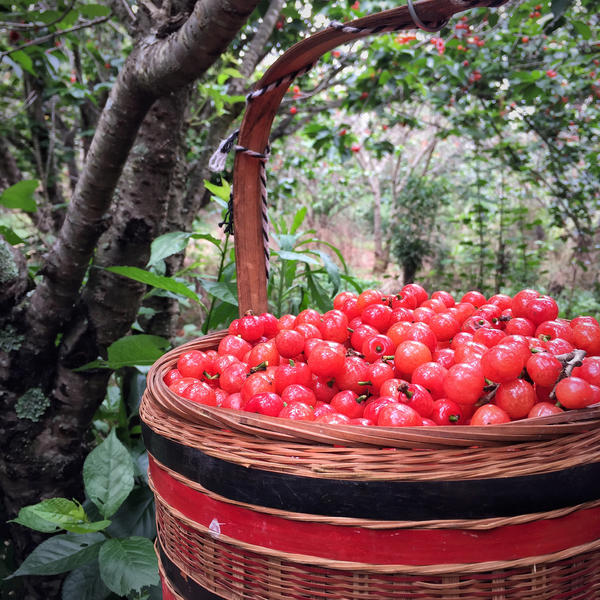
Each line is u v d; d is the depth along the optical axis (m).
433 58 3.10
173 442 0.82
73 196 1.39
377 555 0.68
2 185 2.76
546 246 5.98
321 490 0.68
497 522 0.66
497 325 1.17
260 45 2.54
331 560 0.70
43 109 3.23
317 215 8.61
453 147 9.09
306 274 1.84
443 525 0.66
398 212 6.35
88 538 1.38
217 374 1.07
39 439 1.56
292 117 3.73
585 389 0.75
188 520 0.81
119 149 1.29
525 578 0.69
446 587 0.68
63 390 1.55
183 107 1.44
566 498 0.68
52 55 2.17
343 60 2.97
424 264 6.98
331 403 0.92
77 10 1.74
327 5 2.51
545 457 0.68
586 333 1.00
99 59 3.12
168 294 1.75
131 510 1.52
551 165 4.53
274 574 0.74
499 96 3.77
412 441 0.68
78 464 1.64
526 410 0.81
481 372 0.85
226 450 0.75
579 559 0.73
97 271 1.51
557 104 3.78
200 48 1.09
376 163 8.28
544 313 1.11
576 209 4.81
